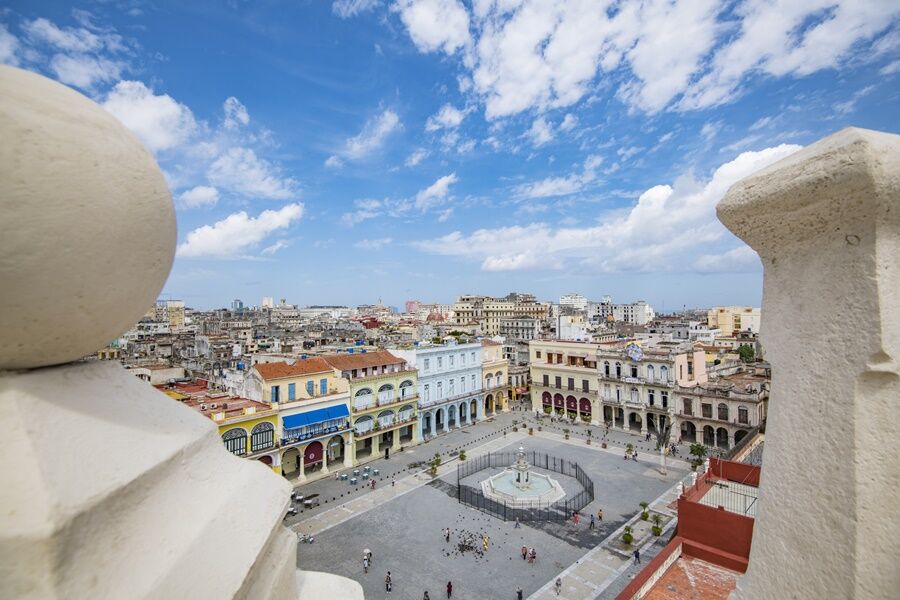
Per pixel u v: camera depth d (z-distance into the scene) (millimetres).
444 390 62406
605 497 40094
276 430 41844
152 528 2404
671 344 69125
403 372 55719
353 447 48781
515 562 29891
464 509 38031
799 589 2836
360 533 33938
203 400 43812
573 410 69250
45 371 2504
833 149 2676
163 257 2842
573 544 32125
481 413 69312
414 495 40938
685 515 17234
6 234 2029
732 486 20984
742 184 3342
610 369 63906
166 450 2648
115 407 2660
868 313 2609
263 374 43531
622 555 30594
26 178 2074
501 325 135750
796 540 2895
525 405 78250
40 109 2213
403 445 55688
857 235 2680
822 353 2842
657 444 53938
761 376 61875
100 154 2338
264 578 2902
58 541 1928
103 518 2182
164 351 86625
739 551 15977
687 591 14648
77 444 2285
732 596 3377
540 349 73500
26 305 2166
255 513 2945
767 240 3234
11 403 2207
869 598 2514
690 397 55438
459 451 53750
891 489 2559
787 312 3123
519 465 42062
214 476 2963
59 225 2148
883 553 2529
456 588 27234
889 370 2537
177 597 2242
